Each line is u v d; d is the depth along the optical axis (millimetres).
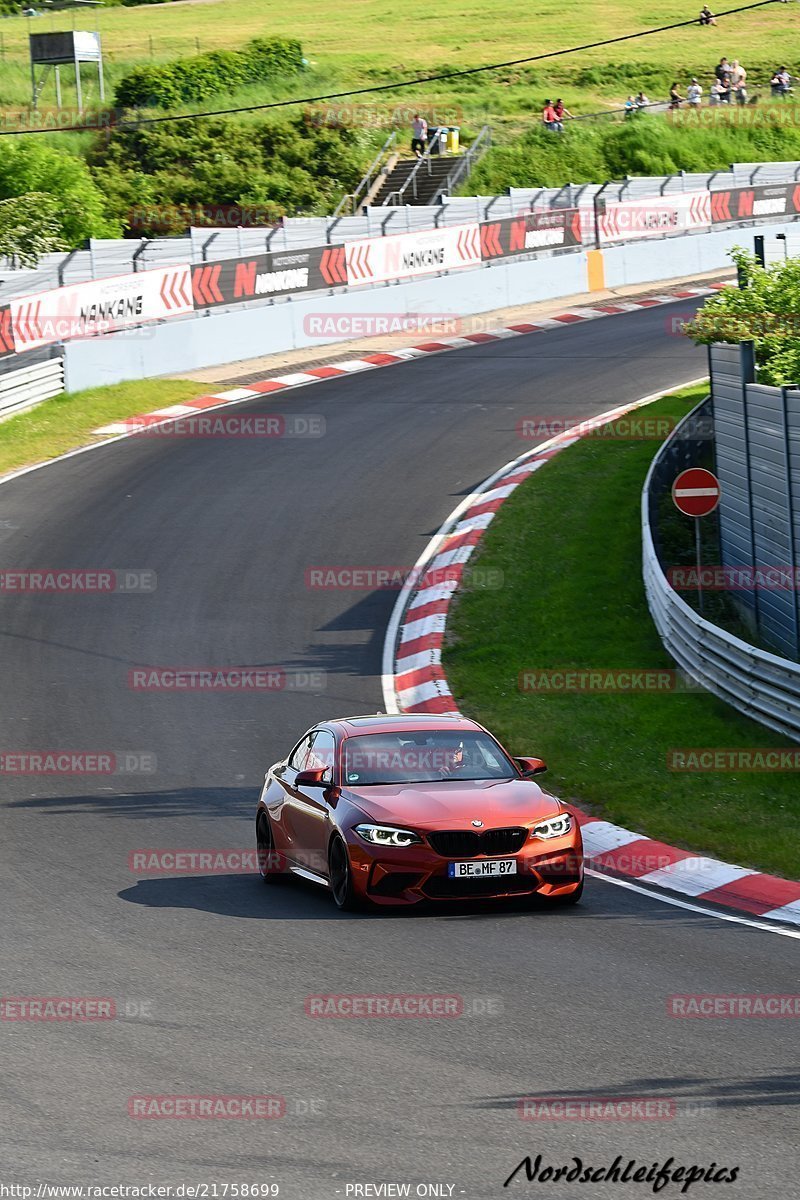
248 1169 24609
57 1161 25062
